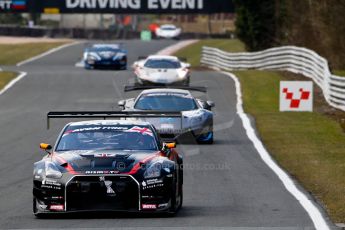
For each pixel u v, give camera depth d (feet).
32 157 254.68
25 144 285.23
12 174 221.66
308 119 358.43
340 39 547.90
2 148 276.00
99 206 151.74
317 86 485.56
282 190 188.44
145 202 151.94
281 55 592.19
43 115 376.07
